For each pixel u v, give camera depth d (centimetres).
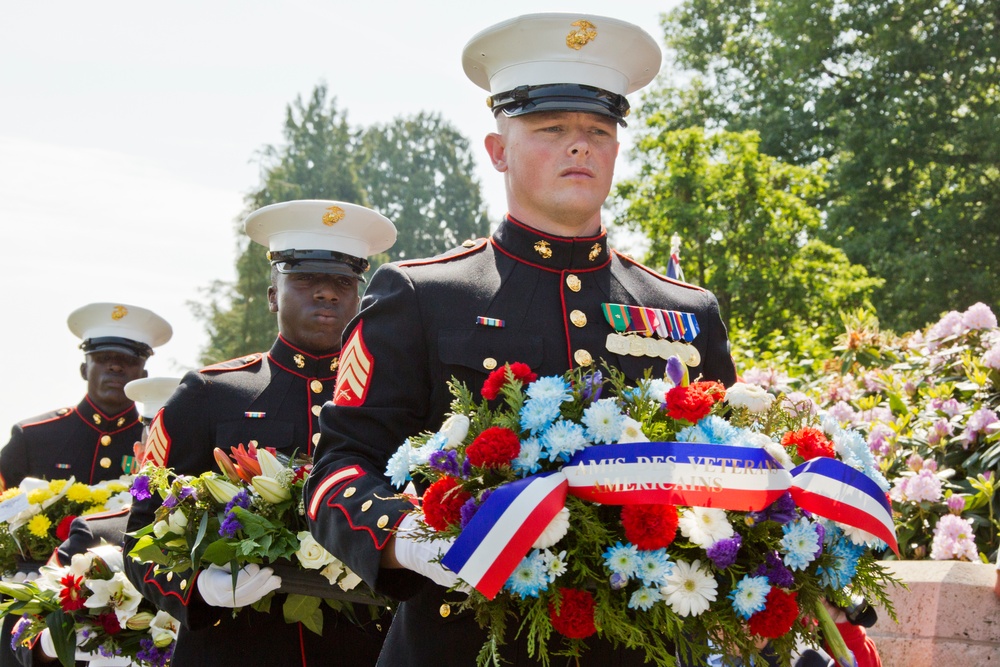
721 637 267
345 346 321
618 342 321
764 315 2367
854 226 2703
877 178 2728
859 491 272
